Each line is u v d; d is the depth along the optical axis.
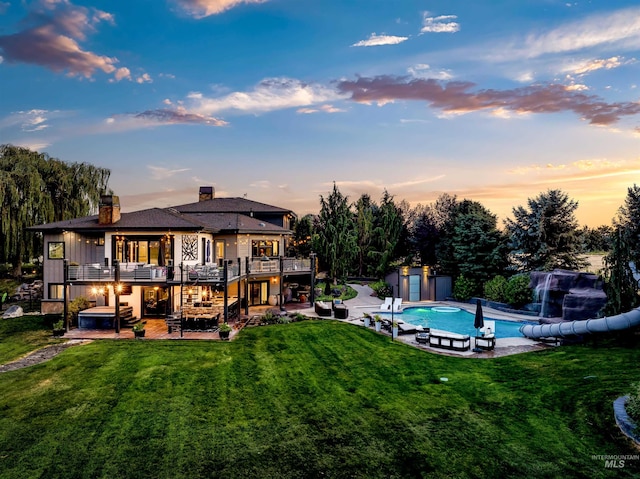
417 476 8.67
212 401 12.87
